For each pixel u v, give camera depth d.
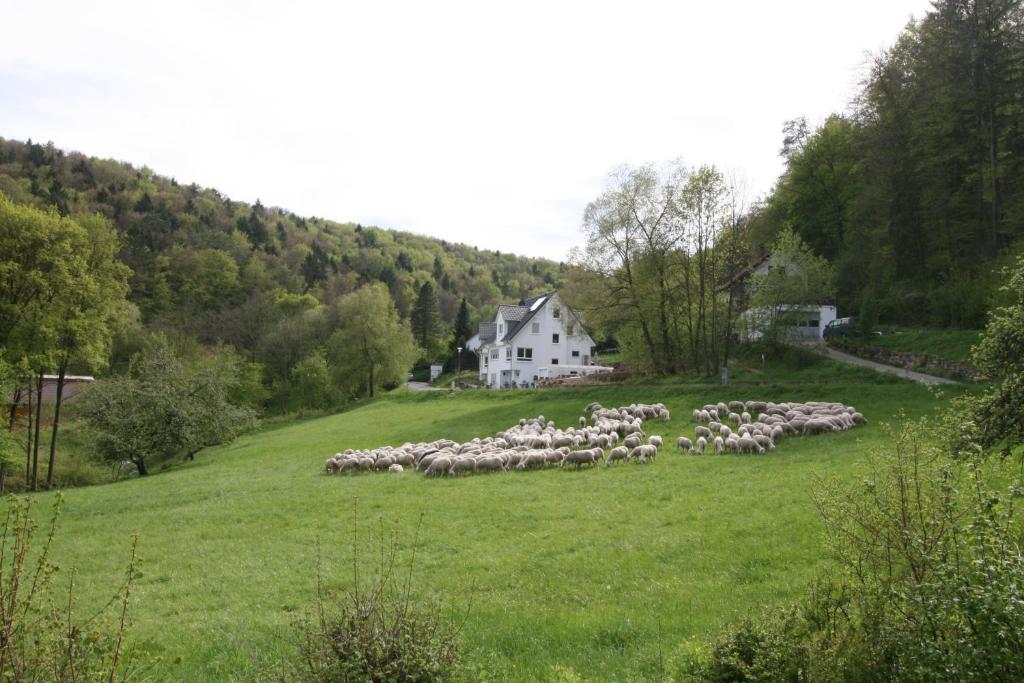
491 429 39.50
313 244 163.38
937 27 47.91
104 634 6.32
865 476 7.41
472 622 10.13
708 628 9.00
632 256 48.97
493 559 13.77
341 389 79.19
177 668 8.85
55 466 40.22
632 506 17.78
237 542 16.88
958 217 51.09
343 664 6.11
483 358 95.06
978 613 5.18
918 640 5.61
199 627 10.65
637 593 11.15
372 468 29.11
